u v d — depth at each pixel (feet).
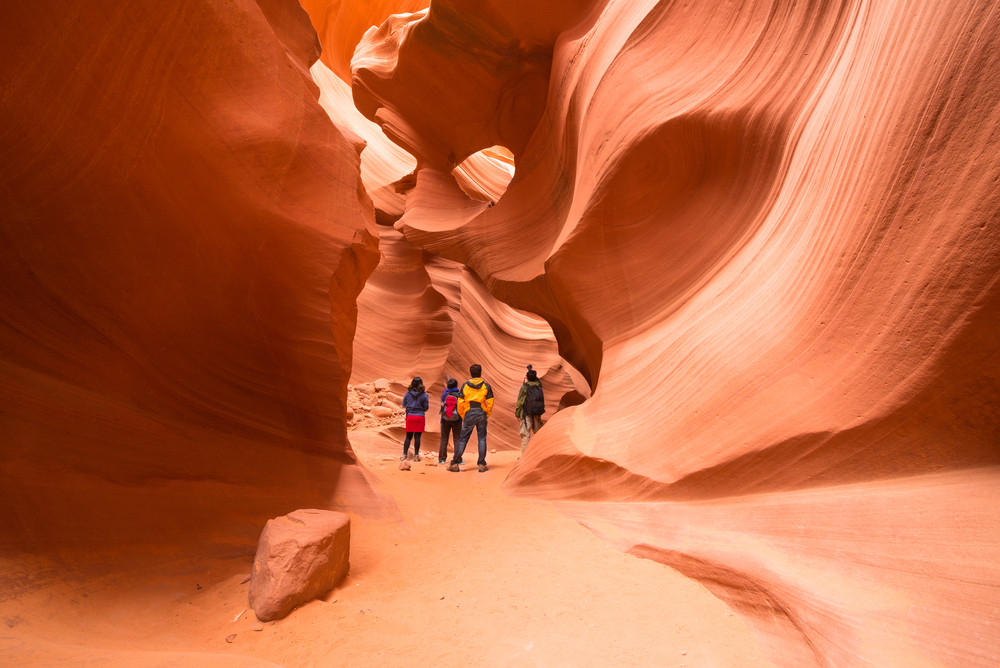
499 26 31.30
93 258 11.14
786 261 14.61
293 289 14.15
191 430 12.98
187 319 12.89
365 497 15.11
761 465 12.78
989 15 9.44
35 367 10.30
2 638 6.48
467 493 19.52
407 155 66.33
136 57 10.55
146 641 7.83
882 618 7.93
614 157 20.81
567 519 15.75
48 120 9.89
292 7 14.97
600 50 24.58
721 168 18.80
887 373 10.90
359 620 8.96
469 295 53.31
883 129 11.46
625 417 17.70
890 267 10.99
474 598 10.30
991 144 9.29
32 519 8.83
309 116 14.01
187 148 11.73
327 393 15.35
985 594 7.38
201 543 11.11
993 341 9.39
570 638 8.82
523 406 27.86
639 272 20.92
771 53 17.95
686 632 9.24
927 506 9.34
